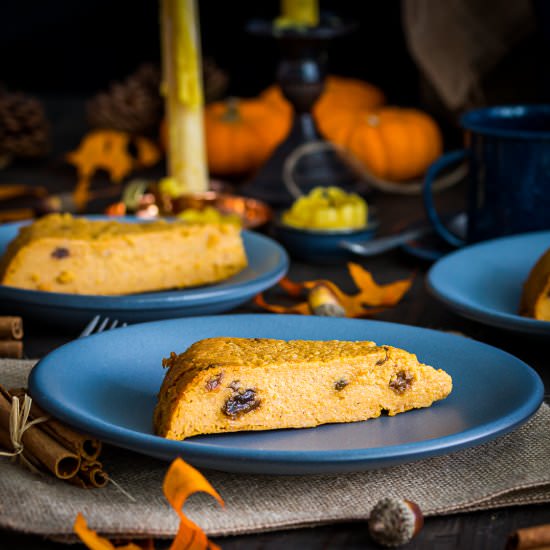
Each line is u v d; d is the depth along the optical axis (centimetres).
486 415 79
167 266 98
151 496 76
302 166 126
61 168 142
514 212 104
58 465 77
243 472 75
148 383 83
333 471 74
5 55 196
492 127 108
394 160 133
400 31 170
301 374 79
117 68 195
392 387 80
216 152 137
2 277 96
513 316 88
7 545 74
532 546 71
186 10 119
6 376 86
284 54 125
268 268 100
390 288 100
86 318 93
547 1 129
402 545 74
